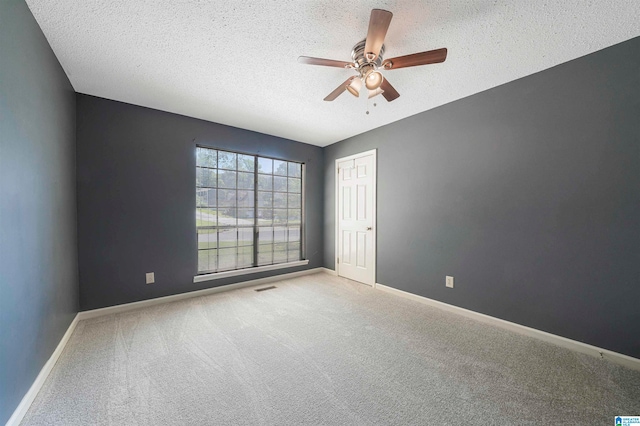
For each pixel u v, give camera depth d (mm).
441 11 1414
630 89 1644
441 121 2686
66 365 1646
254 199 3611
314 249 4246
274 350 1856
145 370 1603
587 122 1810
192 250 3018
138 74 2068
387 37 1633
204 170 3162
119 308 2543
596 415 1263
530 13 1424
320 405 1327
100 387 1440
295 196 4094
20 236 1283
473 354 1813
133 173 2648
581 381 1513
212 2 1347
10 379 1159
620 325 1686
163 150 2828
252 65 1950
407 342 1982
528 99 2088
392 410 1295
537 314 2049
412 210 2969
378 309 2660
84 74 2061
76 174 2336
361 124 3285
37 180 1501
